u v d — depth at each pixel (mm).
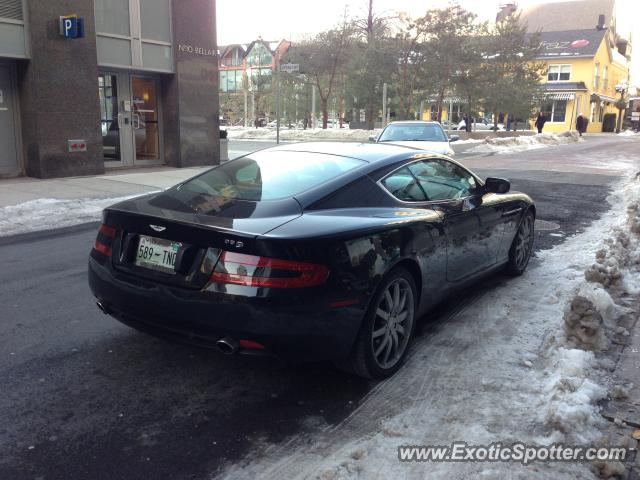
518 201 5613
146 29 14234
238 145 28344
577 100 49562
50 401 3434
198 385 3670
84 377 3746
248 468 2834
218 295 3146
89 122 13172
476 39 31719
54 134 12586
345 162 4137
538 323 4605
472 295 5301
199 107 15594
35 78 12125
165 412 3342
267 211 3488
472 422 3148
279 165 4168
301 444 3037
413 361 3957
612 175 15336
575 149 26609
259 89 54531
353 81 33562
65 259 6652
